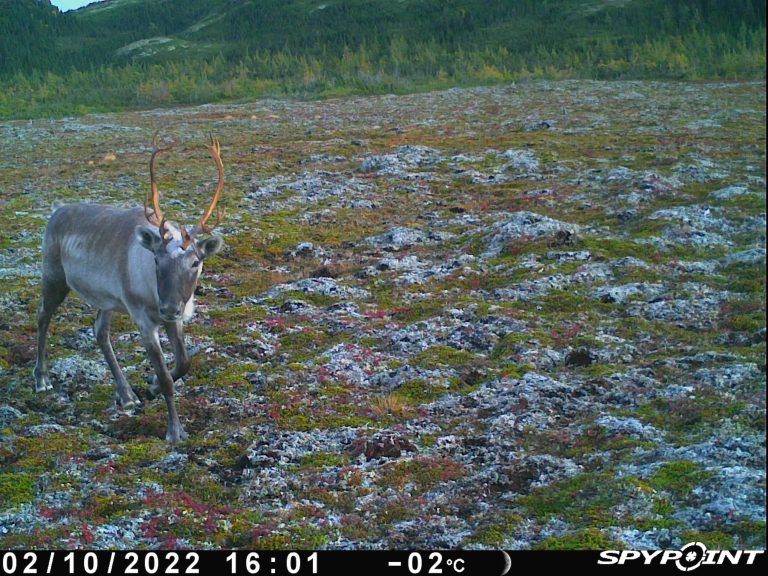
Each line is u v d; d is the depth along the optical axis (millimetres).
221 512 8430
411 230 19156
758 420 9453
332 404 10781
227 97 63781
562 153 28625
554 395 10703
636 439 9398
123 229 10383
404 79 65125
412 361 12008
